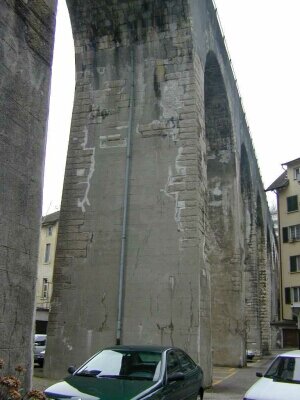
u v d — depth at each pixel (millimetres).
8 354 6820
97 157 15703
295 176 42531
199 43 16547
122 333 13883
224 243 21984
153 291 14016
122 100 15992
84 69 16609
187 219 14336
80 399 6633
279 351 38031
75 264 14891
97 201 15297
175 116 15297
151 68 15930
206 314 14250
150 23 16078
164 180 14875
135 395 6742
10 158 7238
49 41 8523
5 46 7277
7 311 6895
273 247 46531
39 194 7848
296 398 7602
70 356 14039
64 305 14570
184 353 9445
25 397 6797
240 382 15172
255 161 32500
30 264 7465
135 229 14719
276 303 47031
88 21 16594
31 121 7809
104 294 14375
